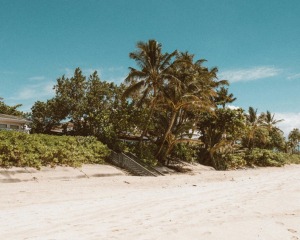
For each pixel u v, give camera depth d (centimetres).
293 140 10750
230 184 1941
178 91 3014
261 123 5694
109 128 2956
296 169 4762
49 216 827
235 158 4453
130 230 702
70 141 2464
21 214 842
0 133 1934
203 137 4262
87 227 718
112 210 941
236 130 4188
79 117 3369
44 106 3531
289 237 726
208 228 752
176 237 665
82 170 2222
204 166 3903
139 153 3019
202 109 3419
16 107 4491
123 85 3516
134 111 3103
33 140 2117
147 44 3161
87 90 3553
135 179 2142
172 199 1203
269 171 3997
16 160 1889
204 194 1384
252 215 934
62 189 1430
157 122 3303
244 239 689
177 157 3653
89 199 1170
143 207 1006
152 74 3134
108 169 2464
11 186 1421
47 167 2041
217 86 4347
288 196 1353
